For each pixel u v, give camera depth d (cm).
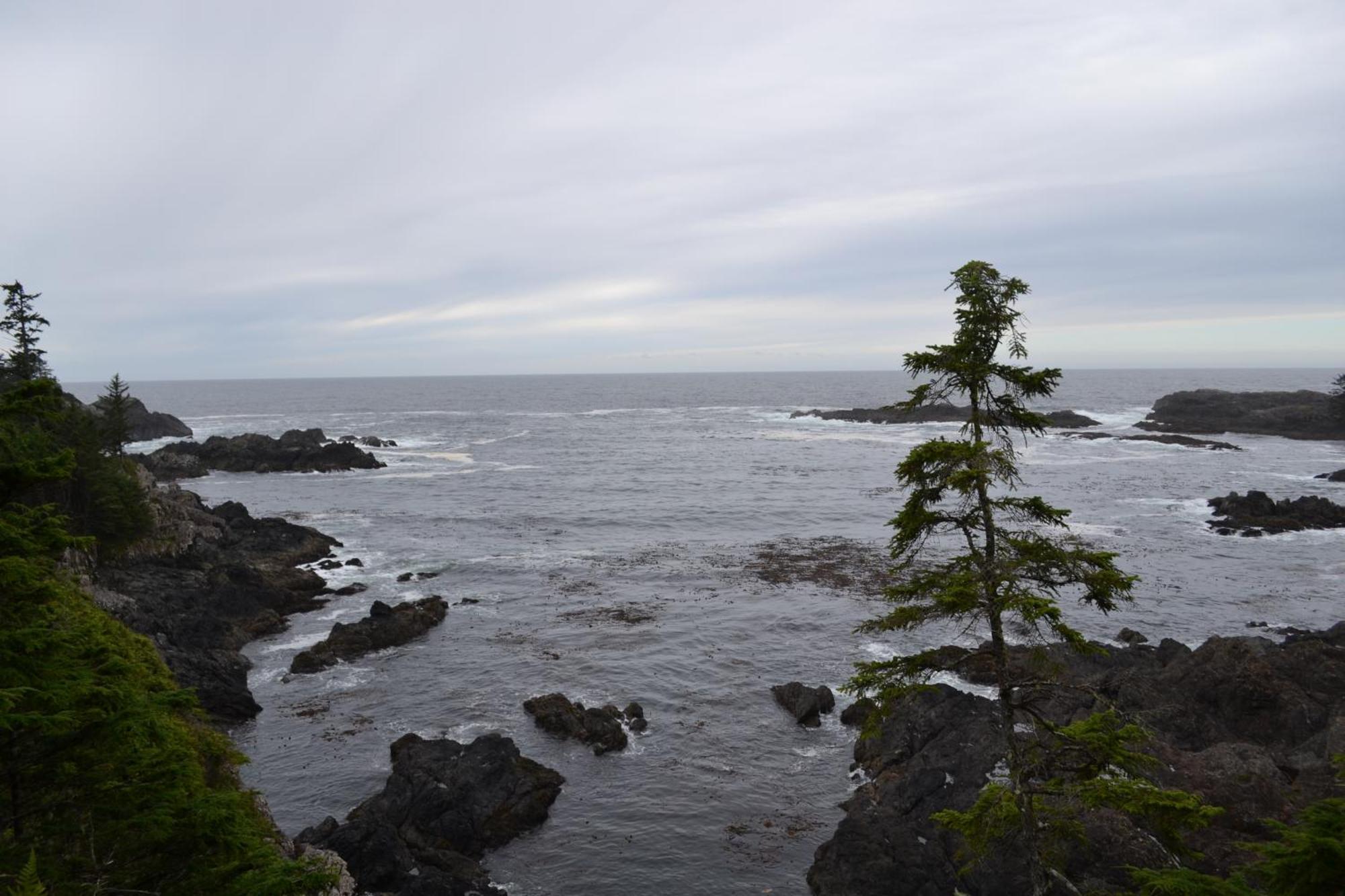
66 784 1210
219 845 1266
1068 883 1410
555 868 2661
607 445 15000
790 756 3338
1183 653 3881
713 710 3731
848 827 2614
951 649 1681
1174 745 3045
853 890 2430
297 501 9256
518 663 4288
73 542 1250
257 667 4288
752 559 6438
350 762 3303
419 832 2756
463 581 5862
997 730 2967
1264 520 7225
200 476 11162
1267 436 14525
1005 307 1310
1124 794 1263
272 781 3156
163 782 1259
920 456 1312
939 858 2450
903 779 2853
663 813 2953
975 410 1347
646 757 3334
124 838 1231
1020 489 9138
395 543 7106
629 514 8381
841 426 18175
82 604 2594
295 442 13038
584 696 3891
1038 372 1270
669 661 4281
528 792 2966
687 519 8106
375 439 14812
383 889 2450
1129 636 4444
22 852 1144
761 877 2609
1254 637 4294
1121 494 8975
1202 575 5809
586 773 3219
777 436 16312
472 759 3064
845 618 4922
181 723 2291
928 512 1386
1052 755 1409
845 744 3431
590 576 5966
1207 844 2298
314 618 5081
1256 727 3173
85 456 5244
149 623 4322
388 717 3697
